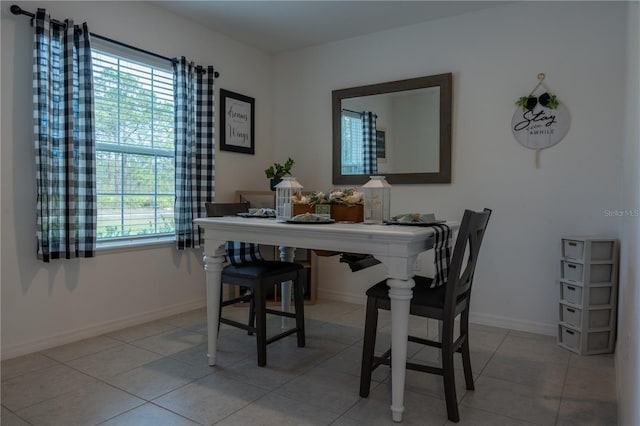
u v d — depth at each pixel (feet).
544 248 9.64
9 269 7.86
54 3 8.34
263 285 7.77
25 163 8.01
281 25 11.48
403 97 11.43
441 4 10.06
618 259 8.29
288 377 7.30
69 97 8.30
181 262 11.10
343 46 12.55
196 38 11.37
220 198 12.32
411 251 5.89
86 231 8.68
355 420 5.93
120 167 9.82
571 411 6.18
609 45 8.86
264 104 13.79
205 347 8.67
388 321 10.66
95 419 5.86
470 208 10.54
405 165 11.42
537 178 9.68
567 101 9.31
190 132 10.86
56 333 8.57
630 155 5.99
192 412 6.09
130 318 9.93
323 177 13.09
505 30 10.01
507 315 10.13
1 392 6.61
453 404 5.85
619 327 7.32
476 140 10.43
